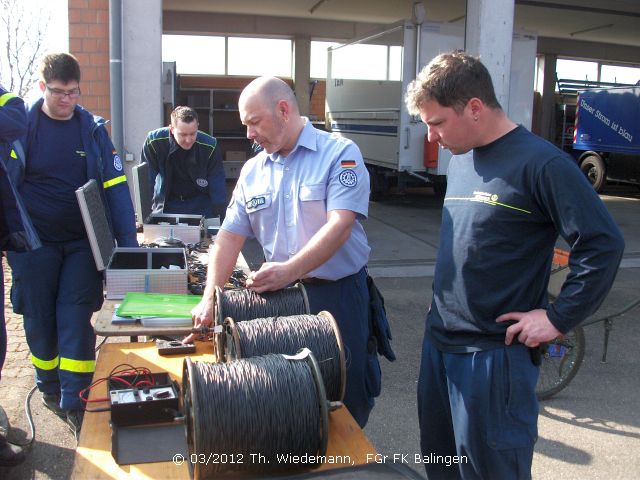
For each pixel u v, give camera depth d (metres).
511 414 2.18
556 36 22.52
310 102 19.75
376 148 12.87
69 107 3.36
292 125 2.62
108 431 2.07
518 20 19.28
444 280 2.34
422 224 11.15
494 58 8.23
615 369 4.95
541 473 3.46
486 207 2.16
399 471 1.83
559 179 2.00
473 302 2.22
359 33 19.62
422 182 13.71
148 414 2.09
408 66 11.30
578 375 4.81
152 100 6.47
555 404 4.32
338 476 1.78
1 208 3.04
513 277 2.17
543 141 2.12
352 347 2.81
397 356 5.12
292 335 2.11
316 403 1.82
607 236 1.97
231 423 1.73
